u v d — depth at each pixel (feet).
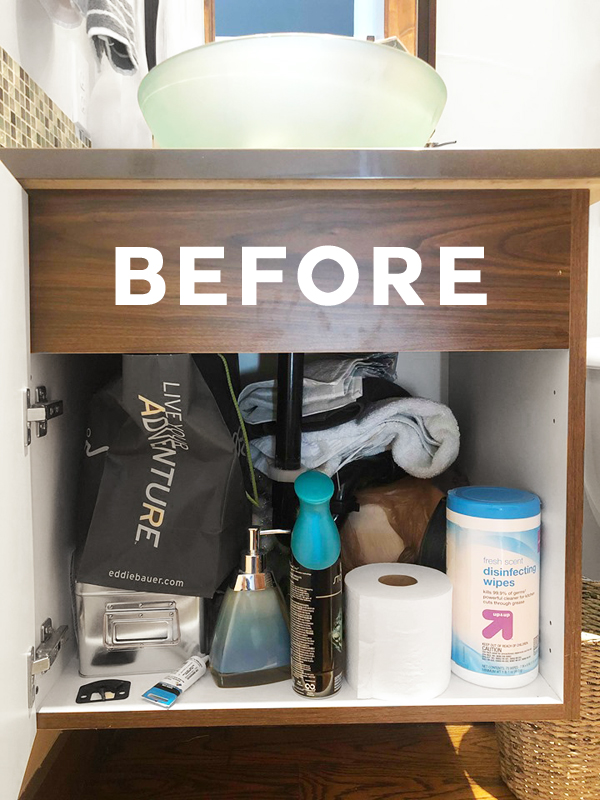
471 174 2.06
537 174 2.06
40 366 2.28
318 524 2.35
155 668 2.53
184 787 3.03
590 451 3.41
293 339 2.18
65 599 2.59
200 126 2.47
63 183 2.05
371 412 3.12
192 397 2.42
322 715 2.30
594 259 4.27
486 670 2.42
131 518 2.44
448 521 2.56
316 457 3.08
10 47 2.37
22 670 2.03
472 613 2.44
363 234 2.17
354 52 2.31
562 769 2.82
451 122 4.19
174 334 2.16
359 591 2.38
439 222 2.18
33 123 2.56
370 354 3.42
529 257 2.20
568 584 2.31
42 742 2.47
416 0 4.00
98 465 2.51
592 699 2.77
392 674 2.32
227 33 3.94
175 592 2.43
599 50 4.21
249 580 2.47
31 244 2.12
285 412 2.99
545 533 2.49
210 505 2.46
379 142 2.53
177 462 2.47
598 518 3.65
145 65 3.67
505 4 4.17
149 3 3.68
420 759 3.27
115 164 2.00
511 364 2.87
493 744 3.42
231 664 2.40
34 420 2.09
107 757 3.28
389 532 3.05
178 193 2.13
